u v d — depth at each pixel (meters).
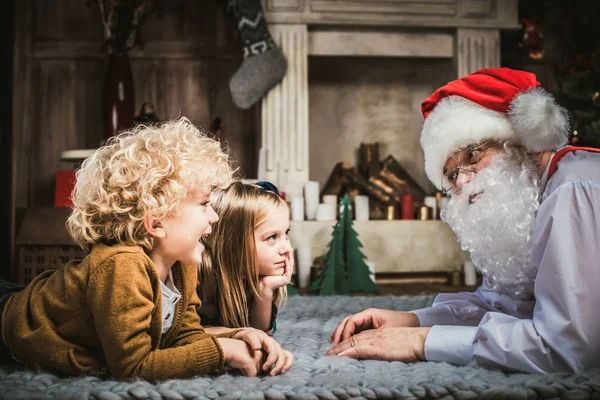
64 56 4.31
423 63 4.57
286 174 4.00
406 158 4.57
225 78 4.45
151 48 4.38
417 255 3.93
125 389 0.95
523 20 4.46
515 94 1.29
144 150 1.05
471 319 1.41
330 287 3.29
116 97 3.76
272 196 1.38
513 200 1.23
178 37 4.40
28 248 3.26
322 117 4.52
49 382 1.02
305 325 1.79
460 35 4.16
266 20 3.95
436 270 3.95
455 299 1.47
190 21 4.41
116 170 1.03
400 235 3.92
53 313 1.06
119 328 0.98
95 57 4.34
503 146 1.30
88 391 0.95
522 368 1.08
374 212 4.12
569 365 1.05
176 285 1.16
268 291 1.38
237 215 1.34
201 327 1.21
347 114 4.54
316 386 1.01
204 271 1.35
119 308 0.98
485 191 1.26
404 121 4.57
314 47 4.12
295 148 4.01
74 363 1.05
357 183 4.21
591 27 4.52
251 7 3.81
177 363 1.02
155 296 1.05
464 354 1.16
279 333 1.64
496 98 1.30
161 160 1.04
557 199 1.09
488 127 1.29
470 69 4.17
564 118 1.26
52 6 4.32
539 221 1.13
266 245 1.36
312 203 3.90
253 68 3.84
